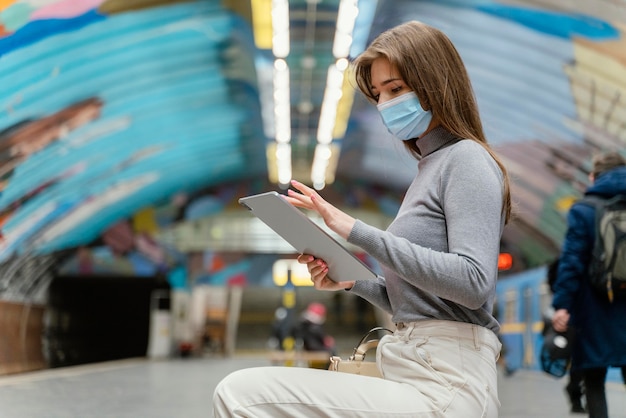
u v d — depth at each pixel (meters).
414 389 2.43
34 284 31.38
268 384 2.39
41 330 27.25
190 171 33.66
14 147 20.19
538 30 15.76
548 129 21.06
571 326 5.97
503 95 20.39
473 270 2.29
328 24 17.62
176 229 39.12
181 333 39.19
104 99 20.53
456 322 2.48
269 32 17.92
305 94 23.59
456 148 2.54
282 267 40.59
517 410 10.10
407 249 2.31
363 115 25.41
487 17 15.97
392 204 38.69
